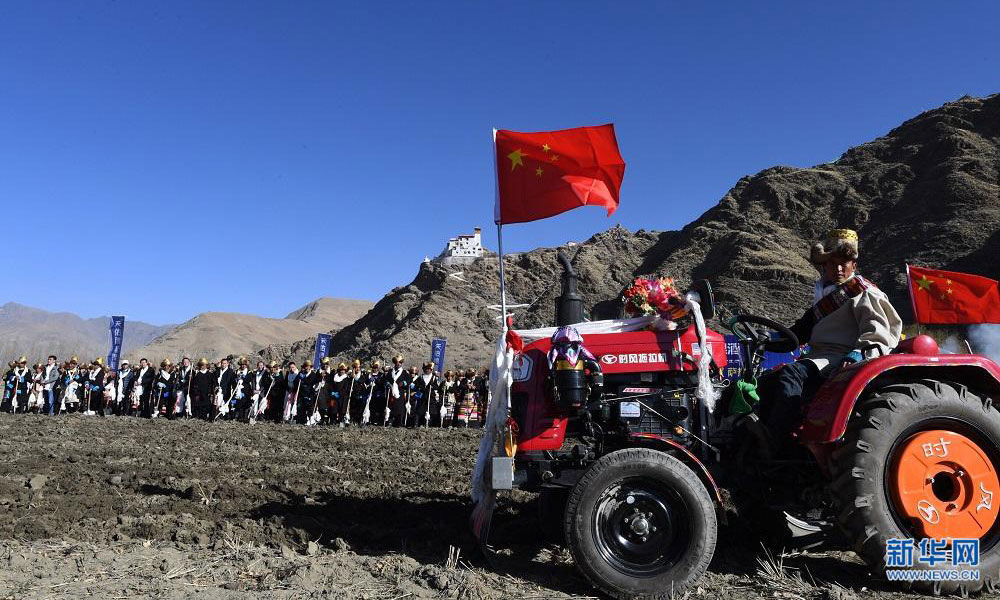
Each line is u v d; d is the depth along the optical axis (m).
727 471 4.79
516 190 5.54
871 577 4.39
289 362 20.30
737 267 127.31
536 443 4.62
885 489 4.14
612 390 4.82
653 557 4.14
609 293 175.50
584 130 5.56
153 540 5.04
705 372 4.58
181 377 20.50
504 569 4.56
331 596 3.83
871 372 4.21
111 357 28.27
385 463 10.00
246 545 4.93
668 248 179.88
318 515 6.18
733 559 4.92
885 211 134.38
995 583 4.06
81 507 6.17
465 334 166.25
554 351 4.50
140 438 12.77
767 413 4.81
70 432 13.63
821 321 4.87
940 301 7.43
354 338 179.50
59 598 3.73
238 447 11.66
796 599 3.99
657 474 4.14
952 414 4.20
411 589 4.00
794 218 150.38
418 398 19.33
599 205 5.63
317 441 13.14
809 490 4.63
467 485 8.09
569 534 4.11
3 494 6.68
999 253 87.94
